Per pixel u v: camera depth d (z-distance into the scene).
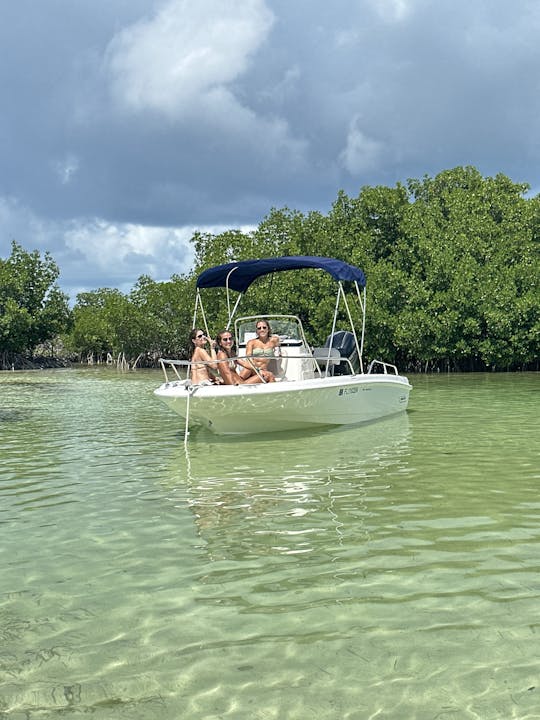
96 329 66.44
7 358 56.50
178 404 10.16
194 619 4.03
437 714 3.03
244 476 7.93
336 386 10.99
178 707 3.13
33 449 10.47
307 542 5.39
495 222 37.69
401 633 3.78
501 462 8.55
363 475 7.85
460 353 34.16
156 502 6.80
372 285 33.56
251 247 38.53
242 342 12.71
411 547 5.21
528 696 3.14
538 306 32.44
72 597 4.40
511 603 4.13
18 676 3.42
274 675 3.38
